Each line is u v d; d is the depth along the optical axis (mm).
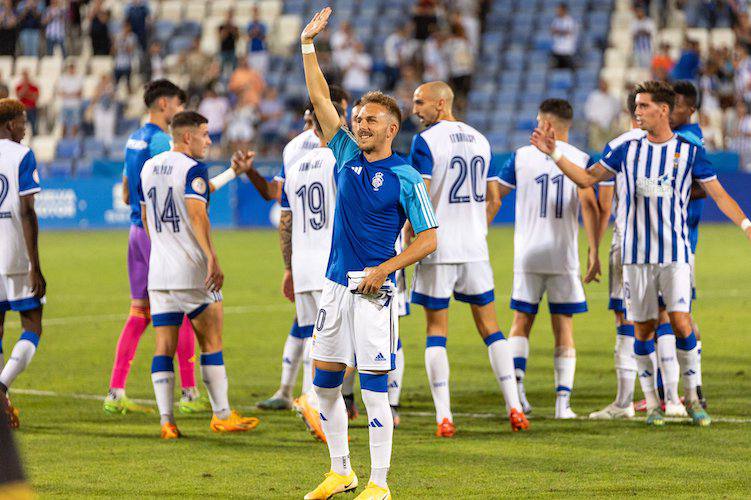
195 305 15094
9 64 68812
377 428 11234
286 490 11945
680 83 16156
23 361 15586
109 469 12969
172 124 15156
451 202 15281
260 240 50125
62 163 60531
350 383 16266
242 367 21203
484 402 17703
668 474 12484
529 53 65188
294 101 61406
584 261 38875
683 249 15055
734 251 43750
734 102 59531
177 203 14875
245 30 70062
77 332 26000
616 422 15898
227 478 12500
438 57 60656
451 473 12656
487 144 15711
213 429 15453
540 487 11906
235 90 59625
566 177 16188
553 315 16531
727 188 54094
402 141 56938
